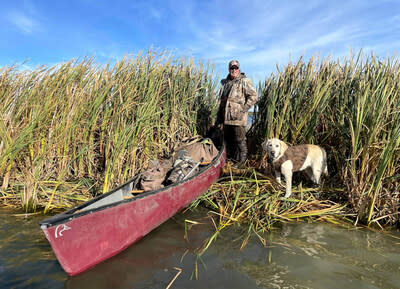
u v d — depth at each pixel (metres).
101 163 4.91
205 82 6.38
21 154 4.51
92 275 2.31
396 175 3.29
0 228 3.16
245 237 3.04
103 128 4.80
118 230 2.56
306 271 2.38
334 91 4.55
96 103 4.67
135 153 4.65
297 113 4.71
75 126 4.59
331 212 3.64
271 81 5.43
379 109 3.42
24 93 4.80
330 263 2.51
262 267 2.44
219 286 2.18
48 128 4.62
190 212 3.79
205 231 3.19
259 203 3.83
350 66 4.64
